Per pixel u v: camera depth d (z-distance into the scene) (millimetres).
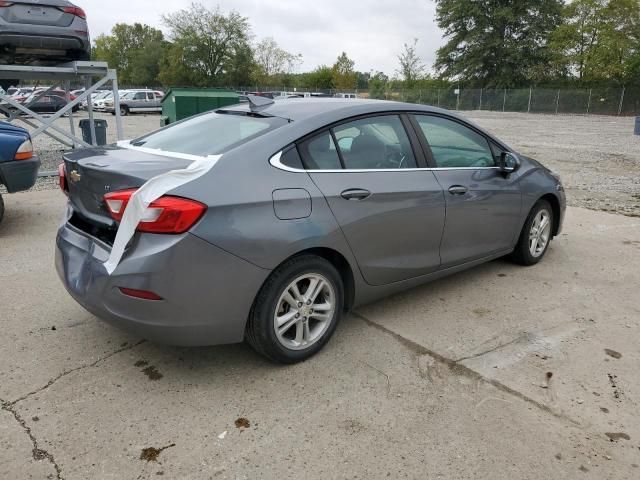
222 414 2730
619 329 3756
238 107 3834
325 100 3760
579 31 51500
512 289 4465
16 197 7793
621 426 2686
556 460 2439
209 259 2682
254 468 2361
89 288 2830
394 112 3738
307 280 3156
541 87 53219
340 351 3383
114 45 97625
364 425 2662
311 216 3031
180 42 63750
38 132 9133
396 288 3752
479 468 2383
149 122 27188
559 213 5191
